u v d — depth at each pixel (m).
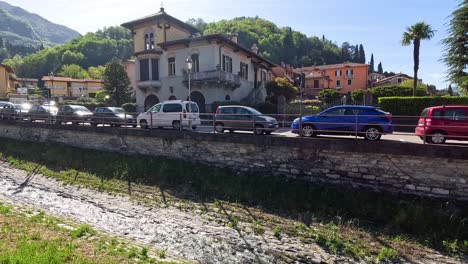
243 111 15.56
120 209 11.41
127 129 16.97
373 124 11.92
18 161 18.91
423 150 9.48
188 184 13.00
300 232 9.01
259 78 41.25
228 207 10.93
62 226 8.62
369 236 8.50
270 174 12.45
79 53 107.12
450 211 8.73
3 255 5.68
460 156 8.97
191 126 17.11
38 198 13.02
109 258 6.39
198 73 29.02
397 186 10.04
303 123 13.21
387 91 32.75
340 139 10.95
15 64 116.81
